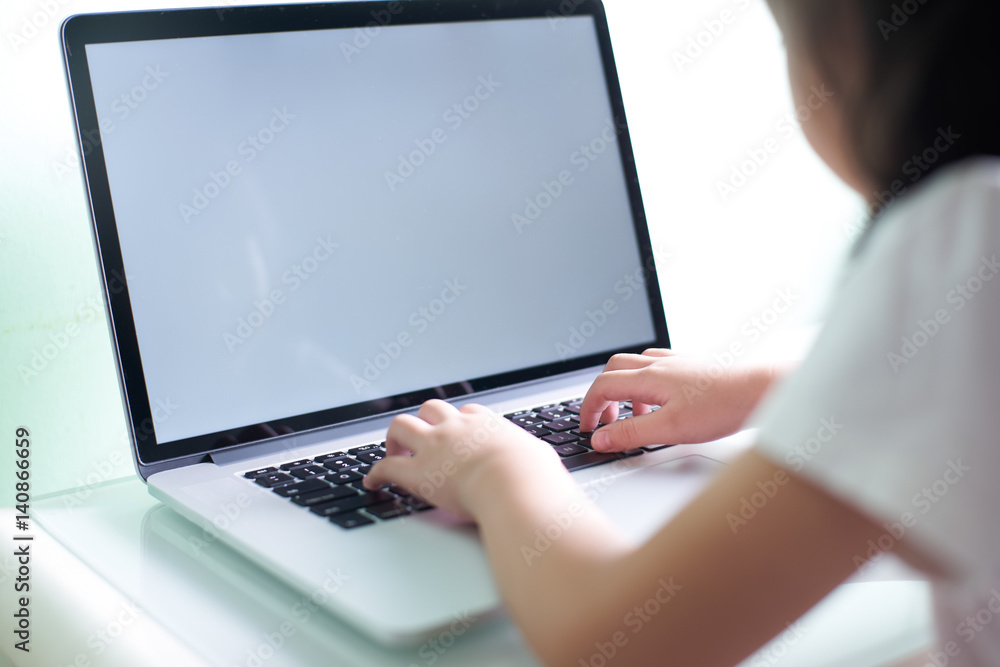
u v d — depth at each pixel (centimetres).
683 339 126
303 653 41
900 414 32
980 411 30
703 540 34
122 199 69
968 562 30
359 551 48
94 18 68
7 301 81
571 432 71
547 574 39
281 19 75
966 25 34
